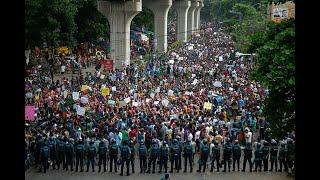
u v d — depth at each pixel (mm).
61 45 67438
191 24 138125
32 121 35500
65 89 48750
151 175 30312
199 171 30969
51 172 30516
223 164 31922
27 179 28656
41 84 51469
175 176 29969
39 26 58969
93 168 30812
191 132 34156
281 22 22547
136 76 59031
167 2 94125
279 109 22328
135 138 34469
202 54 87500
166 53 88375
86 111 38812
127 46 74250
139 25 108812
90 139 31547
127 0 72312
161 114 38750
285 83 19562
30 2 57062
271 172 30797
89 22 77375
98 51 82500
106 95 44281
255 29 78312
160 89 49969
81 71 66938
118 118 36719
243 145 34406
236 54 73188
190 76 60344
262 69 21344
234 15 119188
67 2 63281
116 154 30641
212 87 51000
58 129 33156
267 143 30766
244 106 42438
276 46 20469
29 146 31750
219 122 36562
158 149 30547
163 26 95188
